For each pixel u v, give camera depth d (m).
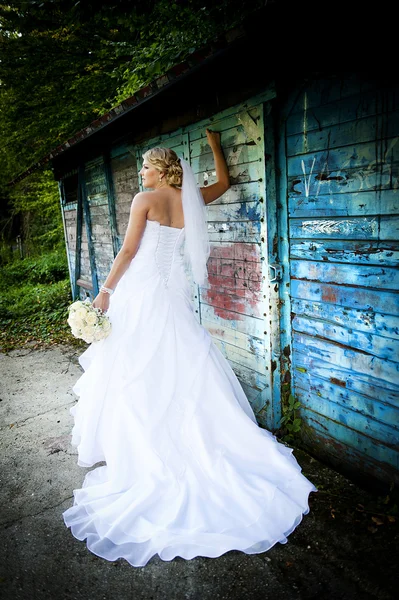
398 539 1.98
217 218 3.10
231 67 2.55
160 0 4.24
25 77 8.01
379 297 2.09
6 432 3.27
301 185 2.42
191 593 1.78
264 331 2.83
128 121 4.01
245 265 2.91
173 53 3.50
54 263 10.62
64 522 2.23
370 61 1.92
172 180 2.40
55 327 6.29
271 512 2.07
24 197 12.20
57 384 4.19
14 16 6.57
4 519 2.29
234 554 1.96
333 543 1.99
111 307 2.48
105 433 2.41
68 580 1.88
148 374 2.32
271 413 2.91
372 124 1.96
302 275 2.54
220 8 3.47
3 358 5.11
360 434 2.35
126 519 2.07
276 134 2.52
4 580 1.89
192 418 2.29
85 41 7.29
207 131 2.85
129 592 1.80
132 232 2.35
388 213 1.97
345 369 2.37
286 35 2.10
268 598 1.74
